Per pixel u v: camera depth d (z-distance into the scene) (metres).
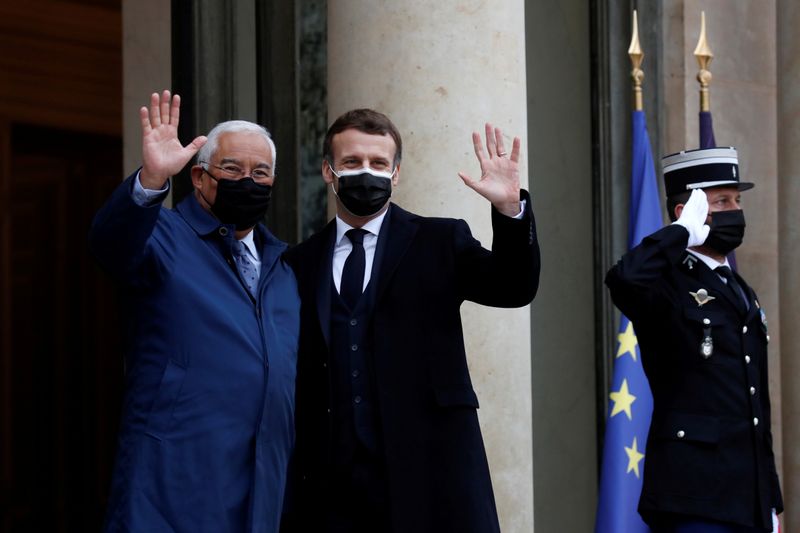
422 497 6.30
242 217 6.29
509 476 8.67
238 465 6.04
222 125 6.38
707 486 7.49
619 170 11.42
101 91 18.62
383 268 6.58
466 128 8.58
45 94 18.11
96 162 18.89
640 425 9.44
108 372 18.92
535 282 6.34
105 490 18.72
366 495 6.36
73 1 18.19
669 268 7.64
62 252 18.77
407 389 6.41
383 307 6.51
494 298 6.43
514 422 8.69
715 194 8.17
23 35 17.83
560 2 11.33
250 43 10.05
